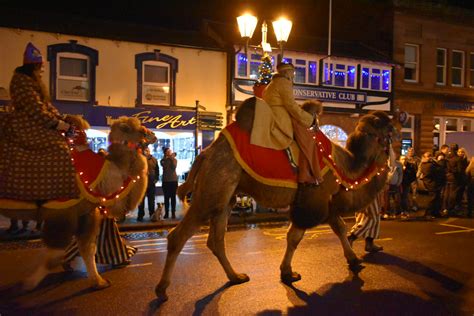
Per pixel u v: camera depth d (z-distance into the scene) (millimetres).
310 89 18609
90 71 15820
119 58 16172
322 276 6355
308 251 7883
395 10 21375
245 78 17500
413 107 21766
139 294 5539
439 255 7672
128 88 16312
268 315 4898
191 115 16938
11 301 5293
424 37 22109
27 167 4707
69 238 5000
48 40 15203
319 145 5867
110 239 6605
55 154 4785
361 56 20031
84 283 5977
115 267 6820
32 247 8492
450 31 22703
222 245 5898
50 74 15258
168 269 5305
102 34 15789
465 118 23562
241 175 5418
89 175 5129
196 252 7863
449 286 5965
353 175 6262
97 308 5062
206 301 5297
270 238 9242
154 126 16406
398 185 12336
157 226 11016
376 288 5848
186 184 5492
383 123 6633
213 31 17859
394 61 20578
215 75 17547
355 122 20109
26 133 4703
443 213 12984
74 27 15742
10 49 14711
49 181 4750
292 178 5527
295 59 18578
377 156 6555
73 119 5285
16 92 4695
